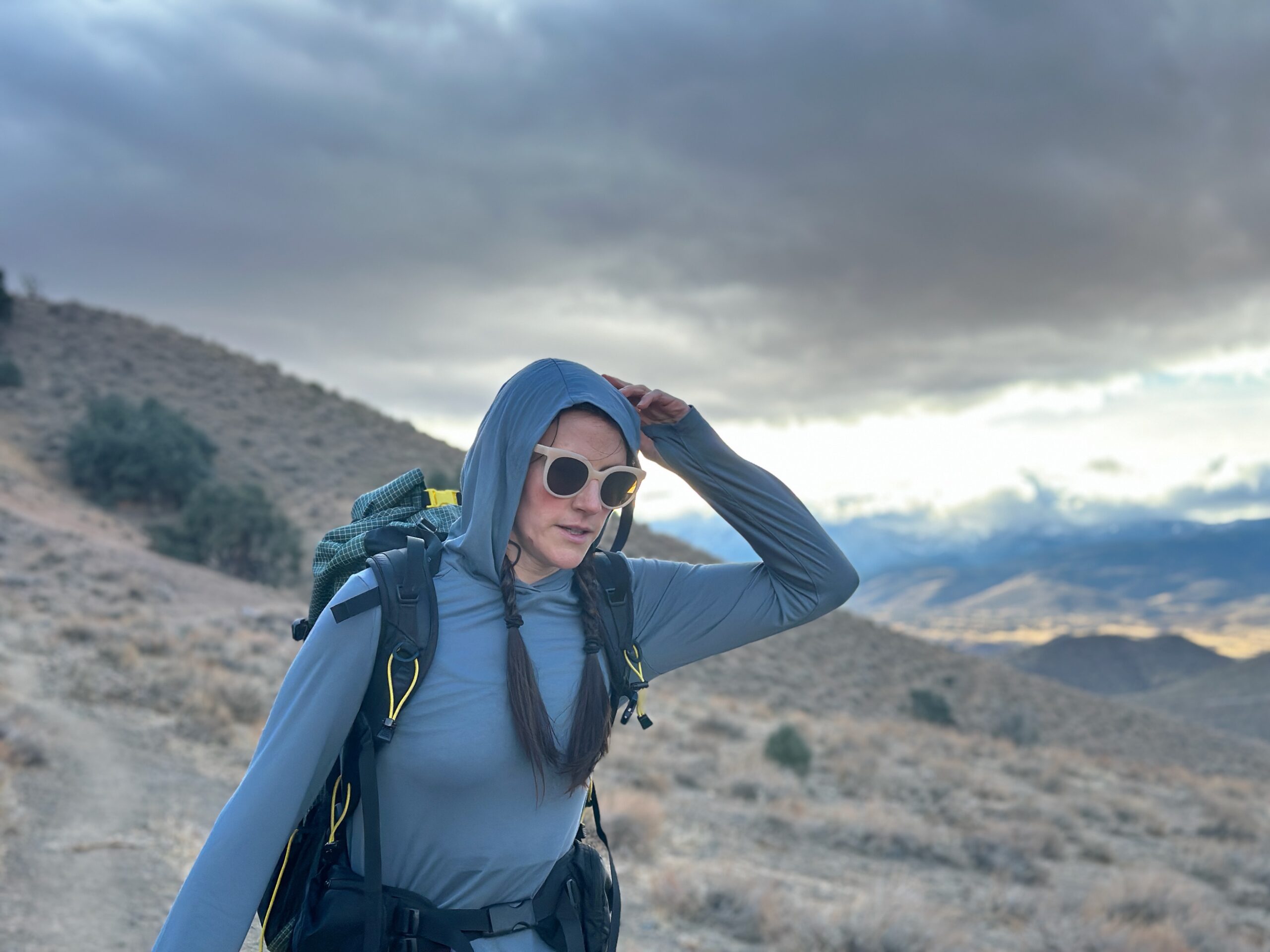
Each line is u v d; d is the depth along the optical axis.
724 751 22.62
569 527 1.75
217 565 42.31
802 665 51.91
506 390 1.79
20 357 66.12
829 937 9.16
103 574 31.75
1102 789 27.45
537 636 1.74
